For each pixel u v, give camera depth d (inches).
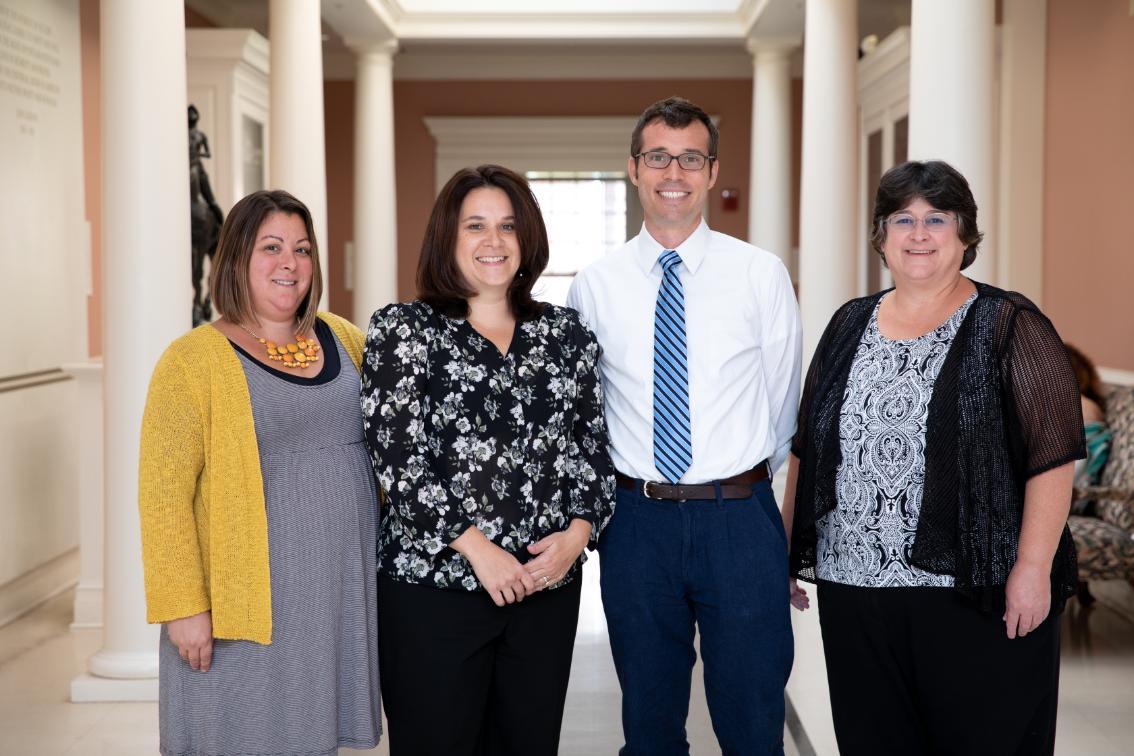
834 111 222.7
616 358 100.5
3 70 191.8
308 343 90.7
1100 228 221.3
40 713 145.8
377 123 319.0
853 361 89.1
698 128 98.7
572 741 133.7
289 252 88.4
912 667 86.2
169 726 86.6
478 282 89.5
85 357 226.8
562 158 390.0
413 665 88.2
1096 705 145.3
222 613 84.7
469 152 390.6
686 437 97.3
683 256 100.1
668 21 314.5
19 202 197.6
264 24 350.3
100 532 188.7
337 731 88.4
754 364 100.7
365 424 87.1
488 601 88.2
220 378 85.4
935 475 83.1
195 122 203.2
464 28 314.8
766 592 96.3
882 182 87.4
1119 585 190.4
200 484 87.0
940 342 85.3
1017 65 245.4
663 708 98.6
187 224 152.1
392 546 89.7
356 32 306.3
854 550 87.0
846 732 90.1
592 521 90.9
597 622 186.4
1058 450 81.7
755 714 96.7
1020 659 83.3
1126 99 209.9
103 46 148.0
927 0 131.7
